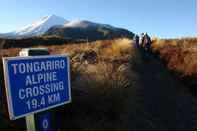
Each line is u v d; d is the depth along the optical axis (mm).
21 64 2822
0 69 6730
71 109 6957
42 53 3141
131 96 9461
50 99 3191
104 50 16734
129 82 10438
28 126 3047
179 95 12391
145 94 10945
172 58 19047
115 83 8562
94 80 8180
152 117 9133
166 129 8641
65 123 6531
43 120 3139
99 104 7477
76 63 11562
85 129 6613
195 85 13453
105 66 10141
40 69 3053
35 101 2984
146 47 24750
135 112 8695
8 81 2688
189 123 9562
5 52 13930
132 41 24766
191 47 22078
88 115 7145
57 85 3303
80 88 7715
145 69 15617
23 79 2844
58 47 21422
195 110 10984
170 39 29906
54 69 3254
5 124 5648
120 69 11516
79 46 20500
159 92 12016
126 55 15844
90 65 11094
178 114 10156
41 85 3066
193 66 15477
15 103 2754
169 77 15188
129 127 7613
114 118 7523
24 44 46312
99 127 6859
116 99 7770
